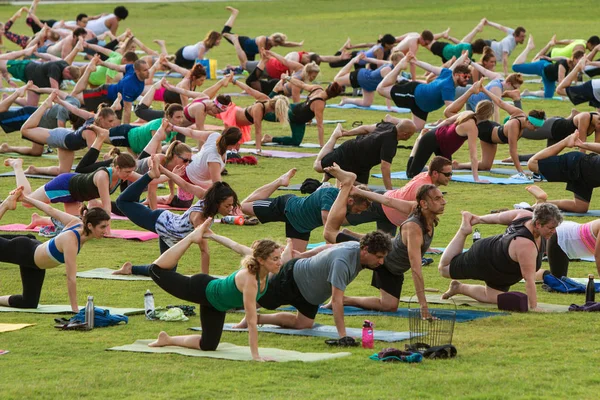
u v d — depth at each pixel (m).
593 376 16.14
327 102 56.78
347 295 22.95
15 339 19.17
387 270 21.25
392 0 129.25
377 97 58.78
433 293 23.31
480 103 38.12
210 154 30.41
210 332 18.20
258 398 14.95
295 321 20.19
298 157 41.81
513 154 37.22
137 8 130.38
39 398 15.22
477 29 61.72
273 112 42.09
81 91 43.88
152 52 62.56
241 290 17.66
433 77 45.25
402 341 18.89
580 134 36.09
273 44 59.44
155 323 20.66
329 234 22.86
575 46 58.56
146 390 15.55
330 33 94.62
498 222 22.61
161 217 23.97
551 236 23.45
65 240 21.09
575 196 31.47
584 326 19.75
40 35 64.75
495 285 22.11
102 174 28.03
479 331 19.50
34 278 21.61
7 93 56.06
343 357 17.64
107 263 26.22
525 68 56.62
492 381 15.84
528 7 115.56
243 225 30.80
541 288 23.62
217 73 67.06
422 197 20.33
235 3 134.50
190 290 18.12
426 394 15.16
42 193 28.48
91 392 15.47
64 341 19.03
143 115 41.06
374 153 30.31
